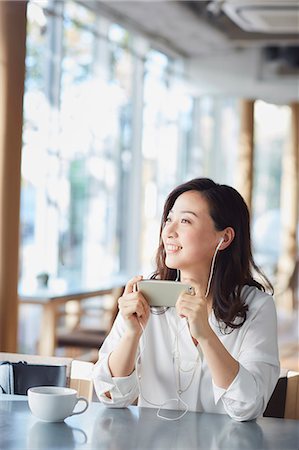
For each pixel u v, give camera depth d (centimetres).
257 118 1250
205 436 169
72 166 727
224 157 1141
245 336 200
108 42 787
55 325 502
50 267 678
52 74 676
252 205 1104
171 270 217
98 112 779
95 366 201
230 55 958
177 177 1040
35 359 216
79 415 183
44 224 664
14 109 460
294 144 1232
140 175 896
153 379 202
